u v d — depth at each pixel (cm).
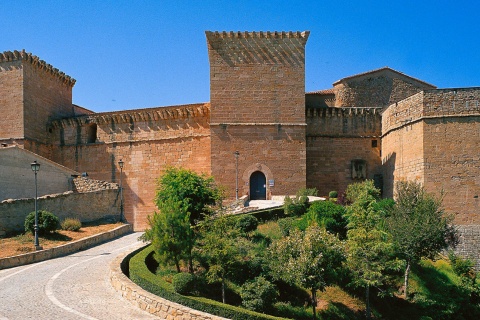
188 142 4950
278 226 3212
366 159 4947
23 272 2220
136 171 5153
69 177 4356
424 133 3741
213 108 4522
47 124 5569
